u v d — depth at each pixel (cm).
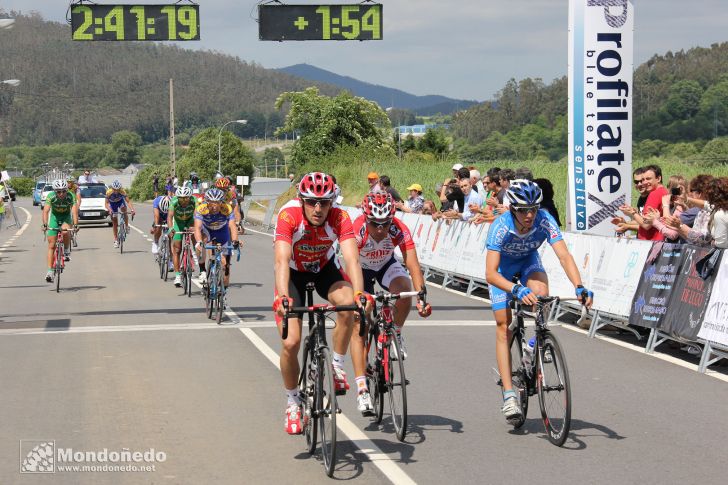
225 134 8419
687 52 8338
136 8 1360
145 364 810
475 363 810
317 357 517
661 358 832
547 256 1128
